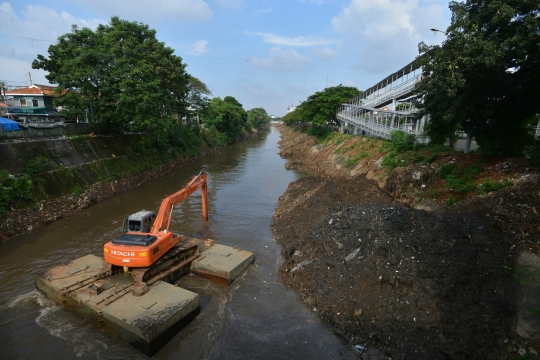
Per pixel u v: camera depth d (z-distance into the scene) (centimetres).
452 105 1516
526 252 923
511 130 1616
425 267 995
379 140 3147
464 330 833
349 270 1114
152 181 3008
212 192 2645
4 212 1656
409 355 824
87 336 923
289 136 8375
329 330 961
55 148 2248
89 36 2652
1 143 1891
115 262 1055
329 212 1587
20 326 962
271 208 2234
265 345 906
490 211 1157
